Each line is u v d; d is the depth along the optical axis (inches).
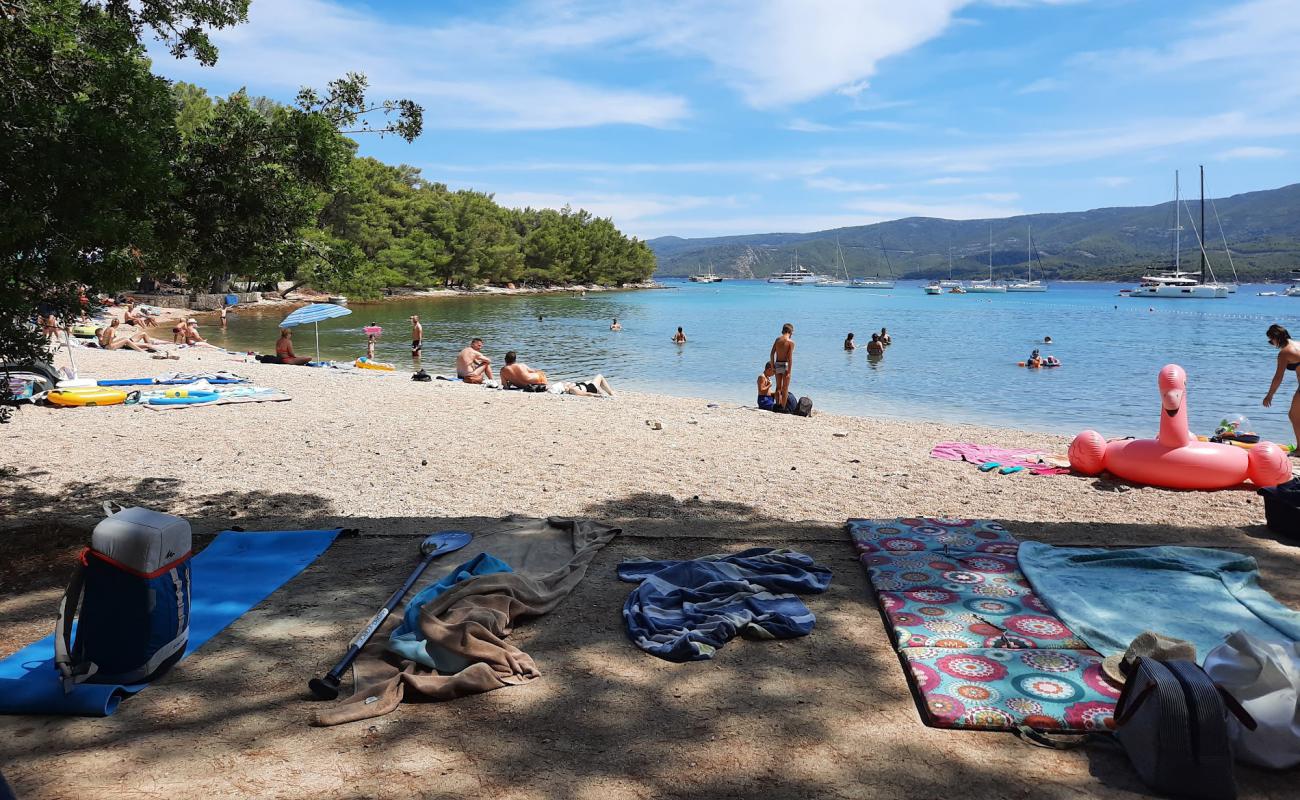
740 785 119.6
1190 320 2314.2
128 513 157.6
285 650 169.8
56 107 205.2
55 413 547.2
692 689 151.7
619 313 2554.1
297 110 273.9
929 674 150.6
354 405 613.9
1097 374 1039.0
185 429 502.3
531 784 120.3
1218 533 249.0
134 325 1514.5
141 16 289.3
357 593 202.7
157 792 118.5
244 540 239.8
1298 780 120.3
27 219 190.9
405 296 3489.2
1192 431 653.9
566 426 549.3
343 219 2896.2
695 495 374.3
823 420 624.1
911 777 121.6
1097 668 151.9
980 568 211.0
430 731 136.7
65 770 124.6
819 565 216.4
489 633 163.6
